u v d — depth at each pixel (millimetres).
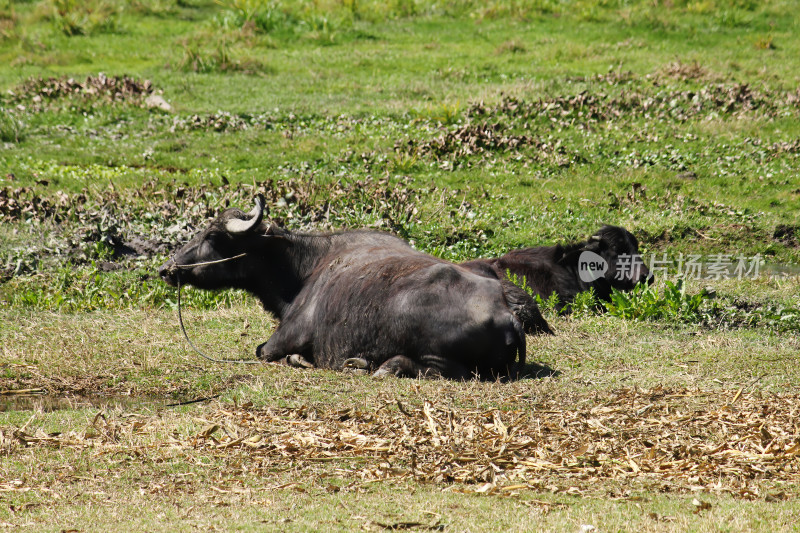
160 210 53406
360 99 83875
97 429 23516
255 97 84750
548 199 61344
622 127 74812
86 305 41500
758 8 119188
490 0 123312
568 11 118688
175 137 73938
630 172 66438
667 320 38688
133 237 49938
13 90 83625
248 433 22844
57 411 25859
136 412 25531
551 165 67312
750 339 35188
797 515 17125
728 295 44031
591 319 38312
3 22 111250
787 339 35156
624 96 79812
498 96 80688
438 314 28406
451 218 56812
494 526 16781
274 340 31984
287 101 82938
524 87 84125
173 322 38031
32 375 30000
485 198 61312
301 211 54469
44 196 56219
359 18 119062
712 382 28281
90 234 49000
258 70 94625
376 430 22891
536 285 40375
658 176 65625
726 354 32188
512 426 22969
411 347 28750
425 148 68688
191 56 95000
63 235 49438
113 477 20094
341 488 19297
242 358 32281
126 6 120312
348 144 70812
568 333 35750
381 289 29469
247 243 32625
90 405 27016
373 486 19422
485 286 28719
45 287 43531
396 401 25000
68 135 74438
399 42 108438
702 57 97312
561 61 97188
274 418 24031
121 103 81188
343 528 16844
